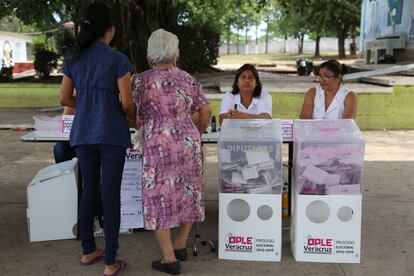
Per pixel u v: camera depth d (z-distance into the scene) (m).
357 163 3.62
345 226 3.69
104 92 3.29
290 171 4.61
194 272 3.59
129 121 3.50
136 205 4.32
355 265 3.68
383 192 5.56
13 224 4.58
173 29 15.32
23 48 32.16
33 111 12.01
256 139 3.67
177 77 3.42
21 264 3.72
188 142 3.43
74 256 3.87
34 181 4.14
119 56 3.32
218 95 10.08
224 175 3.72
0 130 9.83
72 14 14.84
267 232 3.74
